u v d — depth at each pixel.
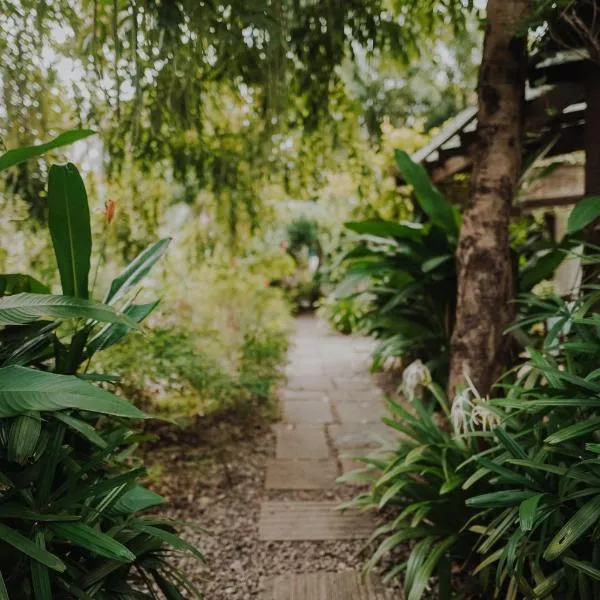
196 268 4.03
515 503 1.34
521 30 2.02
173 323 3.73
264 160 2.96
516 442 1.47
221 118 3.41
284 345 5.45
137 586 1.79
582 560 1.35
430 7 2.69
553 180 4.51
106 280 3.38
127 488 1.24
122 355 2.89
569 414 1.51
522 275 3.05
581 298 1.80
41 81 2.32
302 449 3.22
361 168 3.78
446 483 1.66
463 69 3.32
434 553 1.66
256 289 5.18
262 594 1.88
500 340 2.21
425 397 3.09
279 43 2.15
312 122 3.06
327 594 1.87
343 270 7.35
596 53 2.26
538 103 2.85
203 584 1.94
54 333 1.42
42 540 1.07
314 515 2.42
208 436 3.39
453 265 3.12
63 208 1.29
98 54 2.22
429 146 4.43
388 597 1.85
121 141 2.84
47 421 1.22
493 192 2.20
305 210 8.57
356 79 3.09
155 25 2.01
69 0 2.16
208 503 2.54
